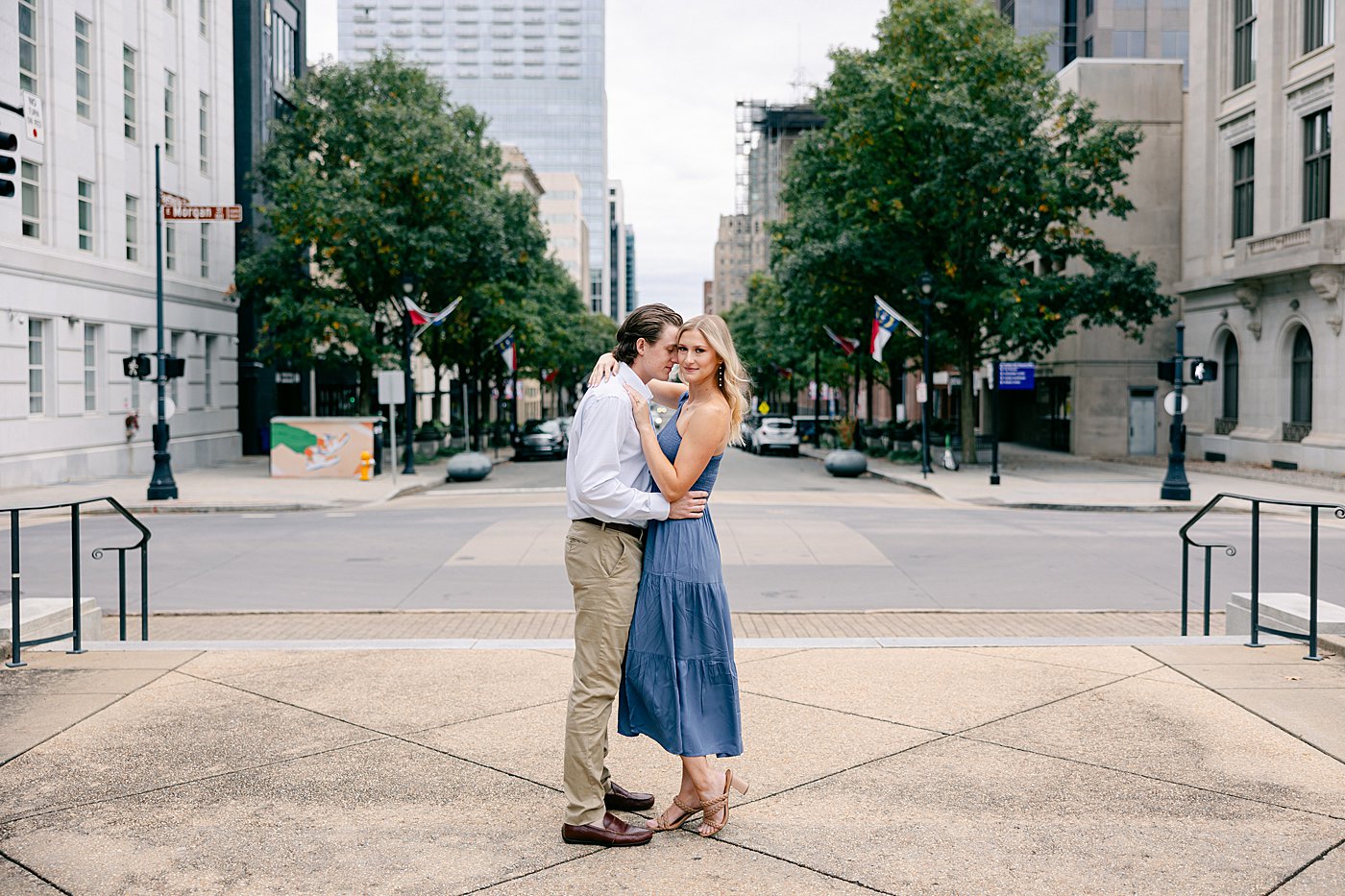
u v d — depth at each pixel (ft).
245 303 137.18
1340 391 90.22
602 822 13.34
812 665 22.34
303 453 94.32
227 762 16.22
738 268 574.15
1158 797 14.69
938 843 13.21
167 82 107.55
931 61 103.91
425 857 12.87
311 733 17.66
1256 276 98.63
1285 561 45.68
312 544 51.16
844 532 54.54
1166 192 129.80
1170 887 11.92
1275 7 99.81
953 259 107.65
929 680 21.01
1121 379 131.75
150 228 101.50
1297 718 18.24
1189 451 120.26
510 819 14.07
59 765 16.01
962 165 99.86
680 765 16.39
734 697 13.60
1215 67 113.39
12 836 13.38
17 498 71.72
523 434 146.30
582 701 13.24
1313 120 97.04
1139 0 189.88
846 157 110.83
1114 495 78.33
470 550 48.60
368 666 22.38
